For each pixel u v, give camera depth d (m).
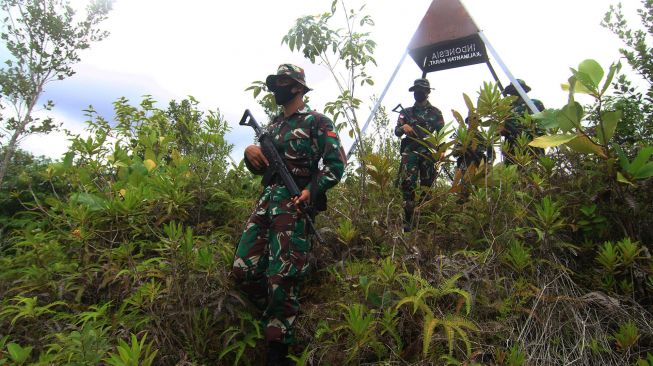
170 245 2.60
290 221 2.58
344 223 3.25
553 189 3.09
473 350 2.30
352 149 4.30
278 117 2.98
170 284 2.50
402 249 3.08
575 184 3.15
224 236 3.26
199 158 4.01
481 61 5.11
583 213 3.01
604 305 2.56
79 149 3.48
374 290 2.62
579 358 2.29
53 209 3.26
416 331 2.48
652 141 3.41
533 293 2.58
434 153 3.19
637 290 2.69
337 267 3.09
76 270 2.92
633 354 2.35
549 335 2.38
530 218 2.91
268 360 2.46
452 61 5.30
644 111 3.53
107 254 2.78
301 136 2.73
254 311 2.68
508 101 3.16
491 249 2.76
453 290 2.39
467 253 2.89
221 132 4.16
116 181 3.60
